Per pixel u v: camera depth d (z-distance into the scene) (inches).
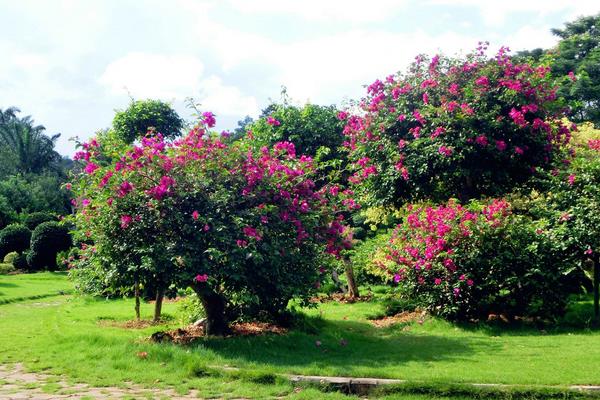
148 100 789.2
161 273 304.2
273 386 230.7
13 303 607.5
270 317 370.0
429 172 481.4
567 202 378.9
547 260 375.2
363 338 346.3
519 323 378.6
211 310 339.3
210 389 227.1
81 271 360.8
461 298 391.2
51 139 1908.2
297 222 325.7
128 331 370.9
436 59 515.5
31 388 231.8
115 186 309.3
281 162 352.8
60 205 1546.5
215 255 286.0
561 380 222.8
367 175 514.3
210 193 317.4
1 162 1786.4
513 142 468.4
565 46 1037.2
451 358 280.8
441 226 388.2
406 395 215.6
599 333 343.3
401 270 415.2
